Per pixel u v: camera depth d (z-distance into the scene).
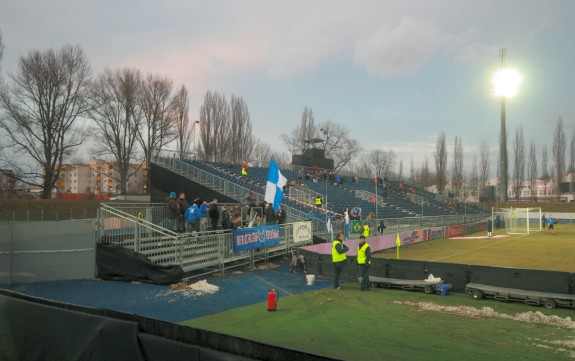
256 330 10.04
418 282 15.11
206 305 12.46
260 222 23.98
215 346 4.04
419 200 57.16
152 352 4.39
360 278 16.48
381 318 11.30
